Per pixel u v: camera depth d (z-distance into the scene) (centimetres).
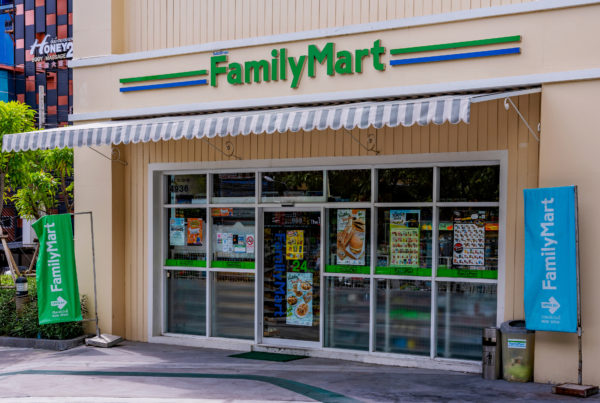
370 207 1012
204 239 1166
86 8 1227
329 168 1042
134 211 1205
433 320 962
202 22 1136
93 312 1210
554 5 845
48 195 2738
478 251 937
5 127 1630
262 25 1077
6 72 6059
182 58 1131
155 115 1159
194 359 1049
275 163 1080
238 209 1134
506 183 905
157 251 1196
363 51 972
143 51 1174
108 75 1201
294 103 1022
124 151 1212
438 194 962
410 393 814
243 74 1073
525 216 832
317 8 1029
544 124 850
